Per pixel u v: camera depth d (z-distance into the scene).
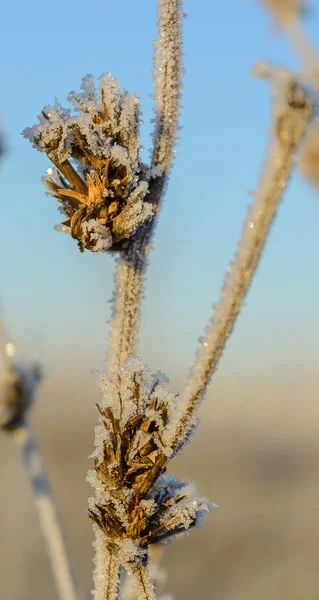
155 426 0.21
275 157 0.18
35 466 0.19
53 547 0.19
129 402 0.21
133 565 0.21
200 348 0.20
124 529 0.21
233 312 0.20
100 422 0.21
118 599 0.21
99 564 0.21
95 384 0.21
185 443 0.21
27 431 0.19
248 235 0.19
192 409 0.21
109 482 0.21
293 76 0.18
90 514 0.21
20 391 0.19
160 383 0.21
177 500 0.21
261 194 0.19
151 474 0.21
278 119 0.18
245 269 0.19
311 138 0.18
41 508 0.19
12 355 0.19
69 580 0.19
